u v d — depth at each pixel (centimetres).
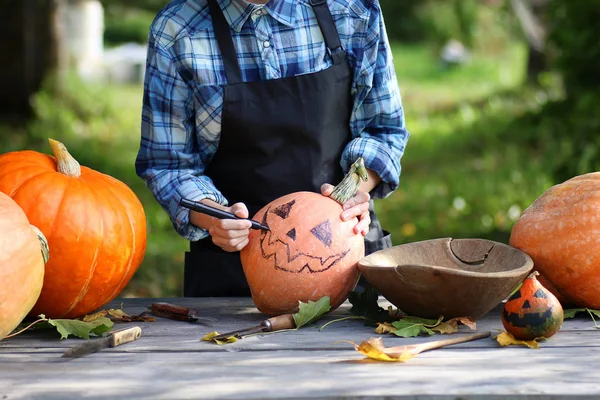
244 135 293
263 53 293
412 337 239
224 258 309
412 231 789
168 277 652
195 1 295
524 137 1084
